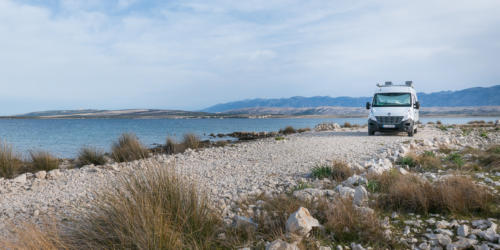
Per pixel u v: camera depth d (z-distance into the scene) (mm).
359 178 5891
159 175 4105
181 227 3473
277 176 7734
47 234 3205
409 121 16891
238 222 3793
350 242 3369
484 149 9766
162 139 28016
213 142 21672
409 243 3297
